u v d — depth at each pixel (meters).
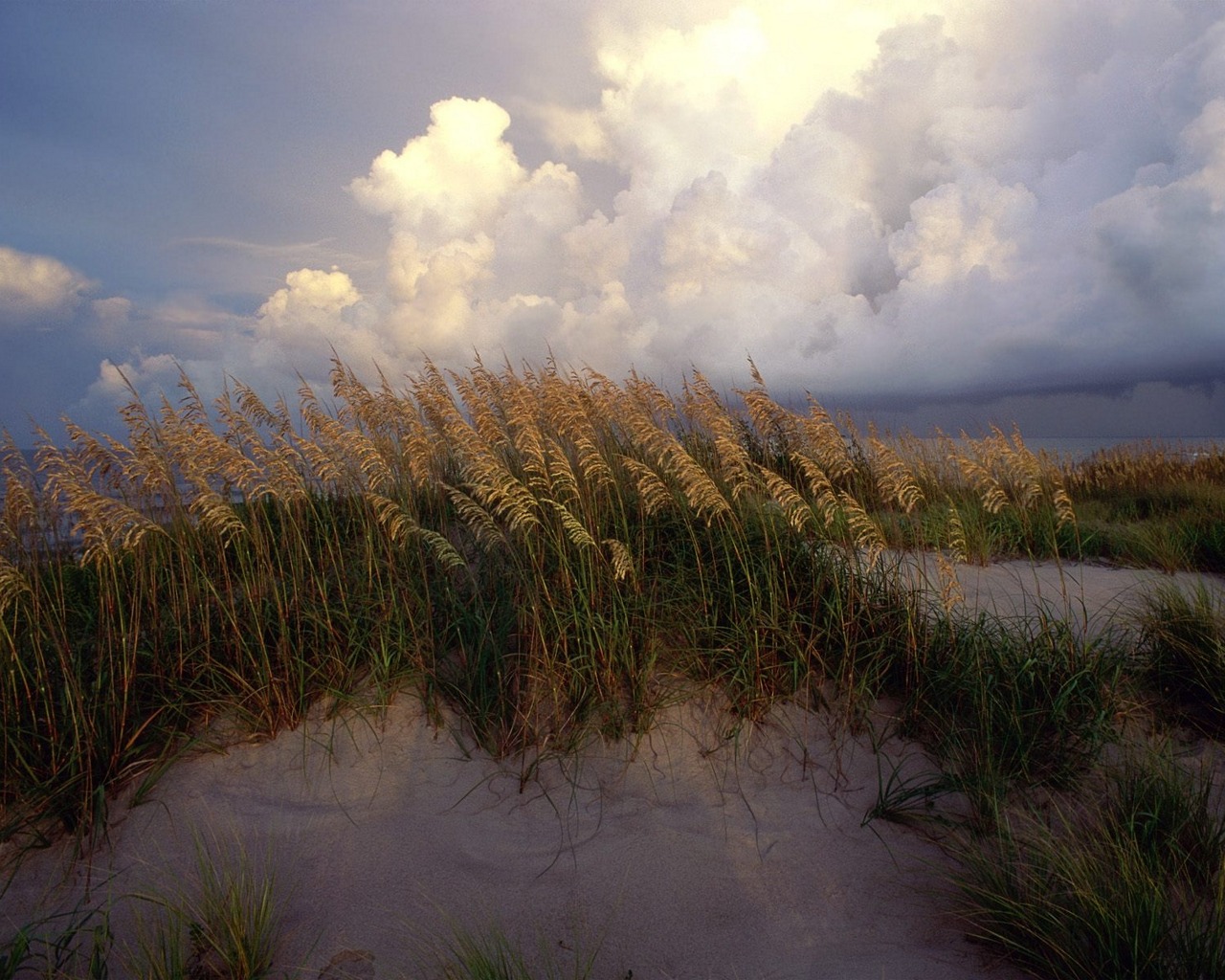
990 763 4.28
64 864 3.94
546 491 6.05
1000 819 4.02
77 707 4.31
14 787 4.09
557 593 5.39
